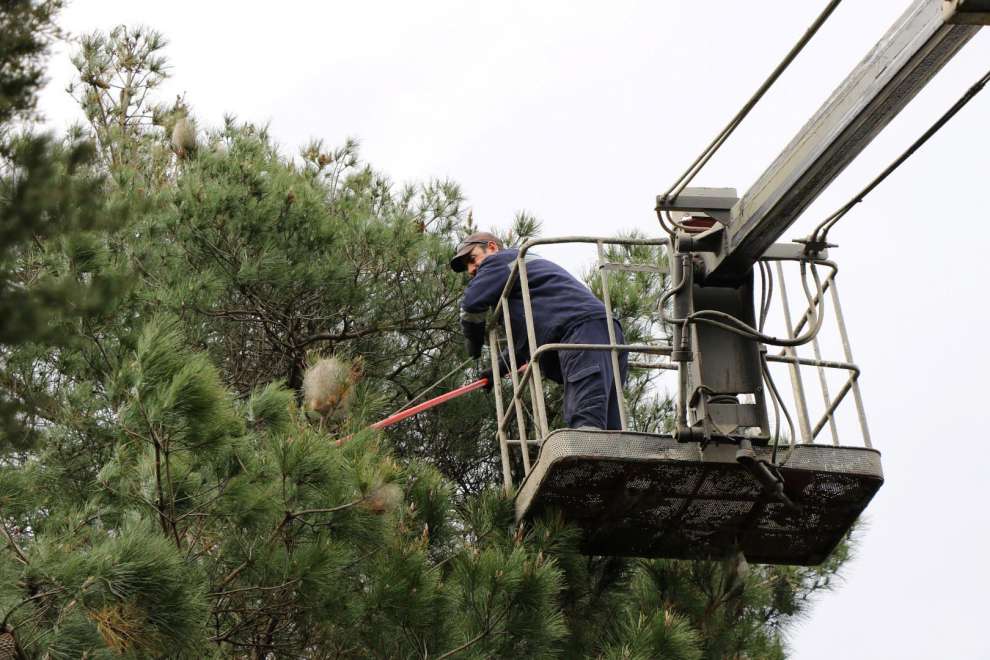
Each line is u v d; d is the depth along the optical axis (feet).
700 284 28.76
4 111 18.71
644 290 39.45
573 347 29.53
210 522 24.93
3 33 18.60
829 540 31.63
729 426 27.84
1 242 18.76
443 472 39.11
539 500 29.58
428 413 39.11
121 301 28.84
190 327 33.96
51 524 24.66
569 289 32.45
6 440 21.20
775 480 27.89
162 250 35.12
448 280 38.50
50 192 19.10
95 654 21.62
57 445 27.53
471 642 26.53
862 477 29.09
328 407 26.16
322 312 37.76
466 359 39.24
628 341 38.55
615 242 30.37
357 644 26.30
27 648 21.38
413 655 26.16
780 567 37.37
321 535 24.88
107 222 19.80
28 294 19.27
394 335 39.01
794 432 27.61
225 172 36.60
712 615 31.12
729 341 28.27
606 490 29.35
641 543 31.40
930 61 23.47
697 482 29.14
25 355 26.78
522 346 33.17
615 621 30.25
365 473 24.89
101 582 21.17
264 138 43.16
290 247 36.27
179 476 24.47
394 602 25.45
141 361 23.53
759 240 27.55
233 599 25.39
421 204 41.93
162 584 21.52
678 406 27.99
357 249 37.58
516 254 33.35
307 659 26.50
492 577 26.63
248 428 25.64
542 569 26.89
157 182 38.55
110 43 45.09
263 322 36.96
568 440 28.19
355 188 42.24
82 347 26.86
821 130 25.48
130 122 44.73
